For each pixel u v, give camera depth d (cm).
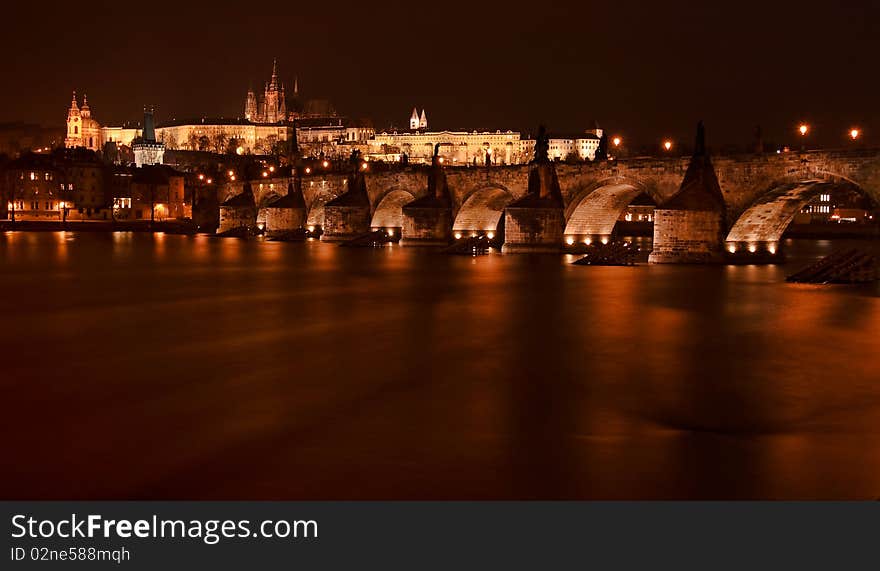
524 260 11338
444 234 14350
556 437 2728
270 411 3034
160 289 7475
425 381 3553
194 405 3123
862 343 4581
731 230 10081
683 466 2456
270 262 11038
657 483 2317
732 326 5200
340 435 2733
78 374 3697
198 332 4919
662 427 2867
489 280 8338
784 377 3694
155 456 2520
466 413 3020
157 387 3428
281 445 2625
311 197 18038
